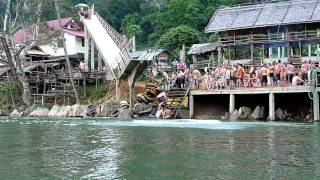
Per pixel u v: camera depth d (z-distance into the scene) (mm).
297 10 43625
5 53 55031
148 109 39375
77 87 51375
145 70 44906
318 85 32750
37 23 53812
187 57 58844
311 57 42750
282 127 24438
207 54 52281
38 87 53406
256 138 17859
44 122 30922
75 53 66188
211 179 9766
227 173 10352
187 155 12961
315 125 26516
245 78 35750
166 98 37875
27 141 16969
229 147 14836
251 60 44812
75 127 24875
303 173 10383
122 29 88875
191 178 9844
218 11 47812
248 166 11195
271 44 44438
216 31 45750
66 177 9891
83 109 43125
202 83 37594
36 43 56219
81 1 97500
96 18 57406
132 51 48688
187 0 78500
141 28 86688
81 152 13625
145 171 10570
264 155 13008
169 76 43375
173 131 21234
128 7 96250
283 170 10711
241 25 44656
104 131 21750
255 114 35344
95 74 51531
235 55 47938
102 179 9711
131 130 22078
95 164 11445
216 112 38281
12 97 51906
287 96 36469
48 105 48656
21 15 56000
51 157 12594
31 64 54812
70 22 70750
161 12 88312
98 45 50375
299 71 35562
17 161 11930
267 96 37156
